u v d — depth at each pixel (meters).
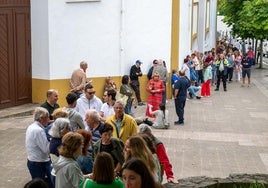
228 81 33.62
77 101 11.69
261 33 39.94
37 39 19.14
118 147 8.37
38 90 19.33
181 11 25.69
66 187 7.30
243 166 13.20
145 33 22.31
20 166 12.42
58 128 8.77
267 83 33.62
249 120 19.81
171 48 24.06
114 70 21.11
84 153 8.16
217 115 20.72
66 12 19.38
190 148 14.89
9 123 16.73
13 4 18.47
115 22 20.84
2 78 18.31
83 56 20.09
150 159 7.15
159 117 17.39
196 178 8.72
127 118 9.53
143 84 22.61
